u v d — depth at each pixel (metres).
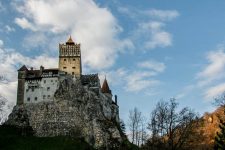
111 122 173.12
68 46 183.62
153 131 64.94
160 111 60.44
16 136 155.62
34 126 166.62
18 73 177.25
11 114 169.75
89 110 171.50
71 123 166.75
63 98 171.38
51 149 146.38
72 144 150.88
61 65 179.75
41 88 173.38
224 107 67.94
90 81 182.88
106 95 196.62
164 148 60.59
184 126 59.28
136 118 140.12
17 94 174.25
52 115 168.38
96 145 162.12
